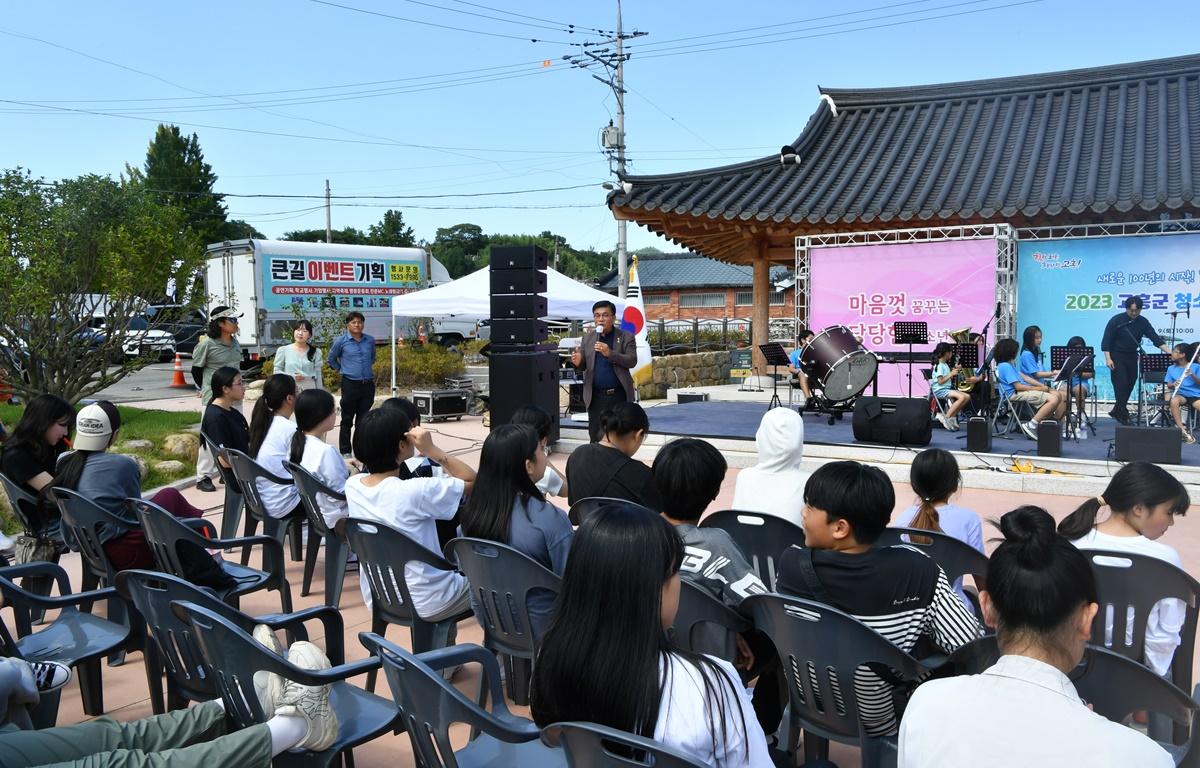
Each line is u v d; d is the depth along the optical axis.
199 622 2.40
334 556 4.52
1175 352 9.25
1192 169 10.67
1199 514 6.83
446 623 3.55
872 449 8.83
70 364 9.98
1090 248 11.06
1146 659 2.97
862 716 2.44
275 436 5.37
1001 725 1.47
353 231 62.97
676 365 17.53
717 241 14.65
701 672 1.72
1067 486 7.69
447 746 2.02
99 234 9.77
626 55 26.70
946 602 2.54
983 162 12.07
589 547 1.68
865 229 11.83
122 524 3.92
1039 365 10.02
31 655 3.17
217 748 2.24
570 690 1.67
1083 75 13.38
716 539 2.88
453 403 13.14
